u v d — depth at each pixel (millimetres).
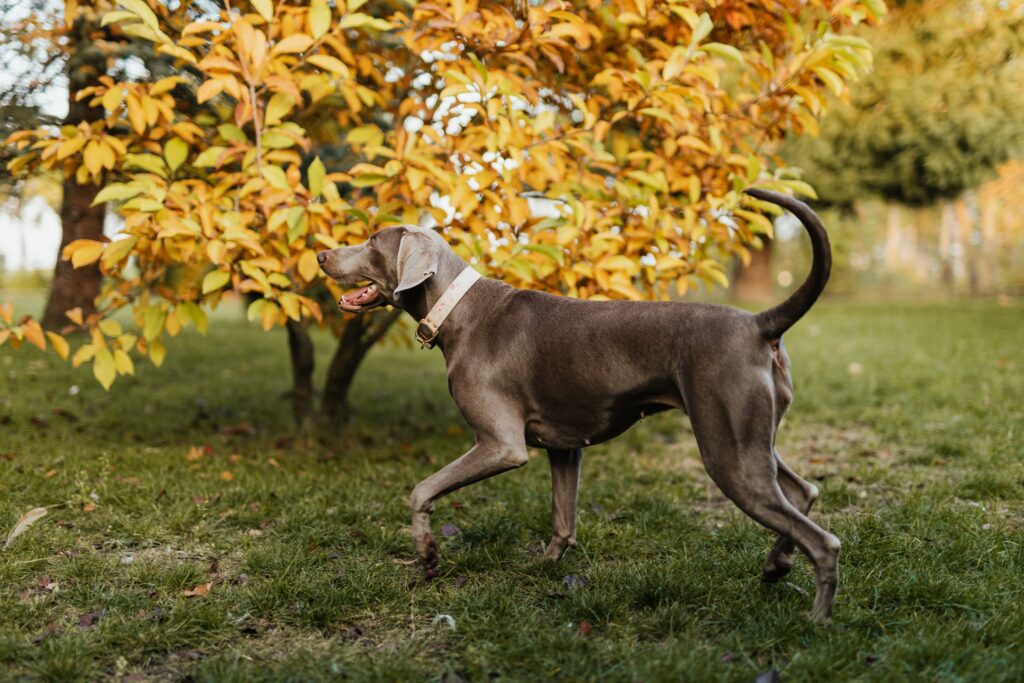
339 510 4105
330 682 2459
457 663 2621
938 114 12305
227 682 2424
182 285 4695
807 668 2455
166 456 5000
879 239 31359
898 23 10969
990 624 2715
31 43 4457
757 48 4941
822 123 12438
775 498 2621
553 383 2988
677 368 2744
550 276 4328
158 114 3924
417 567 3430
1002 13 10500
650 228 4328
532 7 4004
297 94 3748
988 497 4203
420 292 3271
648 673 2438
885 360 8820
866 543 3498
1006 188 22969
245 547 3652
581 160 4539
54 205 5922
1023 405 6199
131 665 2605
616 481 4746
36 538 3543
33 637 2730
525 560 3508
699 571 3275
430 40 4145
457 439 5871
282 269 4004
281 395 7152
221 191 3996
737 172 4609
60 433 5656
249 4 4430
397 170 3939
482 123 4566
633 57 4105
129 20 4277
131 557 3486
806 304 2613
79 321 4250
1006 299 19047
